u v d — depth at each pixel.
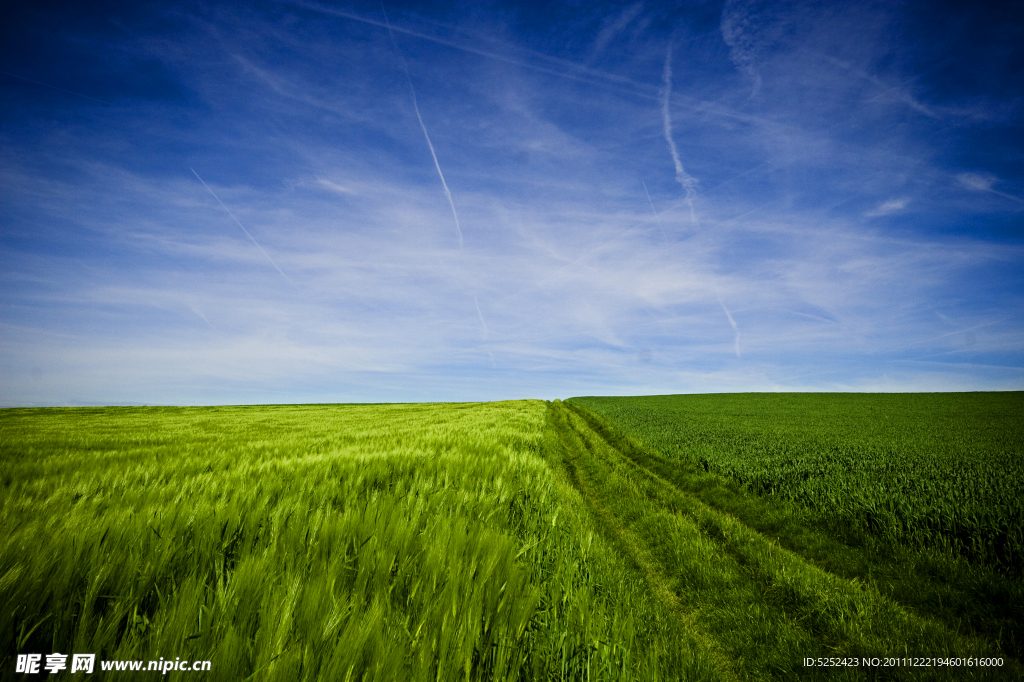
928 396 47.91
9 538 2.13
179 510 3.12
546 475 7.50
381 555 2.58
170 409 48.25
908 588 4.81
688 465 11.62
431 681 1.75
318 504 4.11
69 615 1.83
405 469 6.36
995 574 4.73
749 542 6.32
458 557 2.71
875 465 10.68
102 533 2.43
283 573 2.21
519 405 43.16
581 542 4.78
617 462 13.13
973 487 7.94
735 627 4.14
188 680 1.51
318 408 50.75
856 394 53.44
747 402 44.44
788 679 3.39
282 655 1.61
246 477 5.18
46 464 7.21
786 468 10.11
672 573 5.51
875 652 3.55
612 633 2.55
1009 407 35.22
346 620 1.94
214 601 1.95
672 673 3.01
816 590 4.55
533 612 2.39
